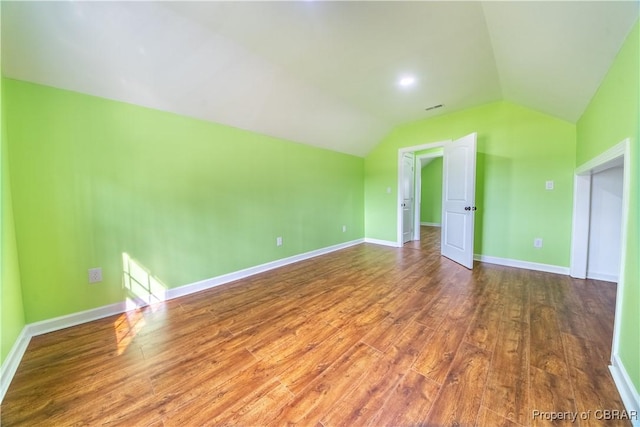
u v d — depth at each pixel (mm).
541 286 2680
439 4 1615
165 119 2443
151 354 1625
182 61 2031
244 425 1120
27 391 1318
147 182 2350
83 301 2047
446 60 2305
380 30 1866
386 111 3684
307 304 2355
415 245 4898
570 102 2453
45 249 1876
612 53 1528
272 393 1299
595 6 1271
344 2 1585
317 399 1256
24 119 1773
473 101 3342
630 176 1343
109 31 1673
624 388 1226
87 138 2025
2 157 1590
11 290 1592
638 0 1152
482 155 3543
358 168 5035
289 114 3184
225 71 2260
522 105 3184
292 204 3775
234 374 1440
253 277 3150
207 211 2793
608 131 1729
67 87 1912
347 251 4480
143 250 2344
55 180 1904
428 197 8000
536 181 3186
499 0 1518
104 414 1183
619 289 1396
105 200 2129
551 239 3129
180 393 1305
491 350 1610
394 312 2162
